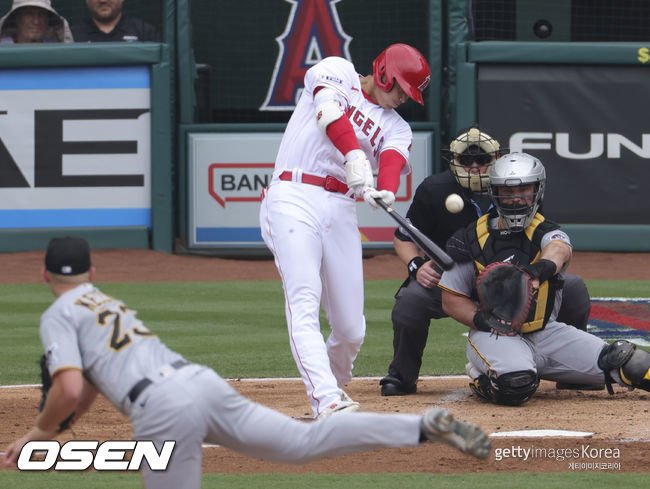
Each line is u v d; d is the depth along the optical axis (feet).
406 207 173.68
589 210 173.17
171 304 134.10
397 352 75.97
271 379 85.30
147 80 174.40
